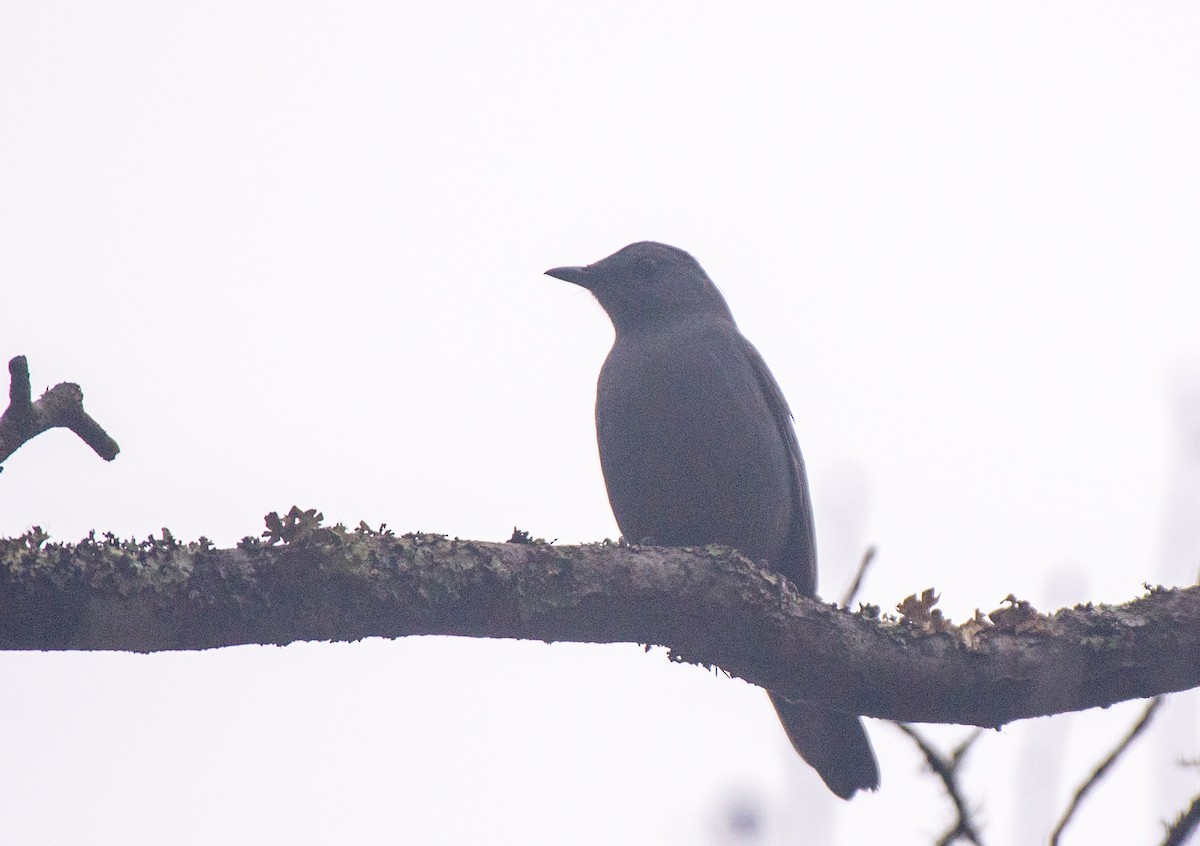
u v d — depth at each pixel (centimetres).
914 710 948
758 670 944
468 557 851
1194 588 959
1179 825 761
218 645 780
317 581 792
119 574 754
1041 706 947
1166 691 944
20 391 782
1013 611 961
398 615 820
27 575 734
